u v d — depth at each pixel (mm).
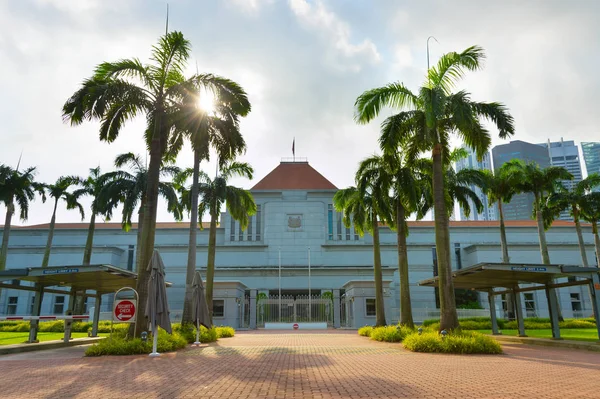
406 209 23828
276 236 54094
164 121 17906
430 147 17656
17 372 9672
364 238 55469
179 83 17484
